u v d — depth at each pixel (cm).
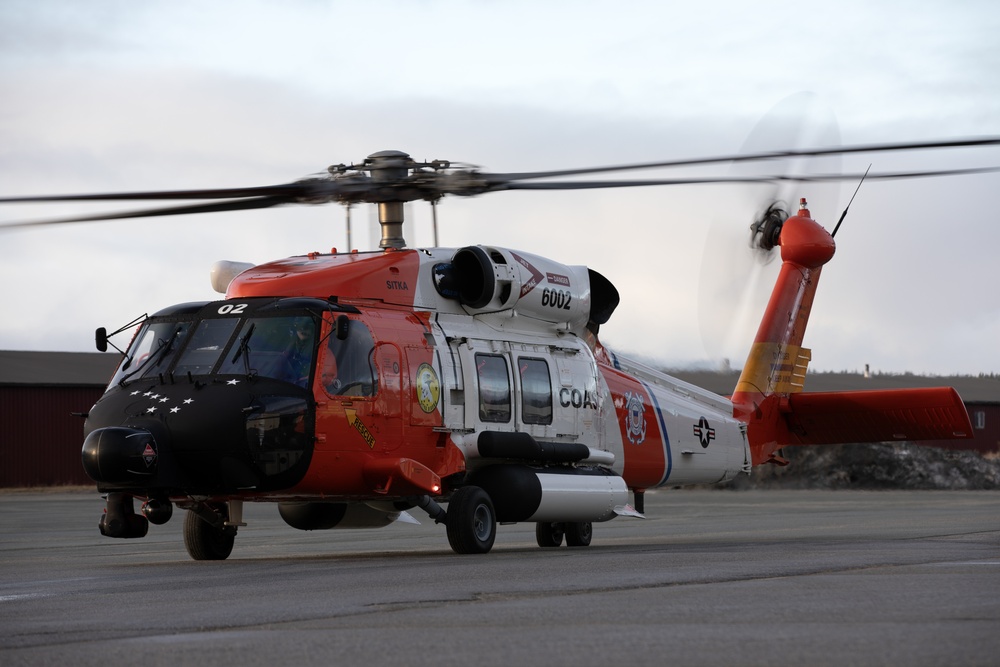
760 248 3581
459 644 1078
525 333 2850
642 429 3131
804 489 9044
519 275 2764
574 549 2630
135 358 2423
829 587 1515
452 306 2692
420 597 1472
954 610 1261
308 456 2308
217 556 2464
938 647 1014
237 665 990
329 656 1026
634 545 2759
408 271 2606
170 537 3484
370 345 2438
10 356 10006
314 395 2322
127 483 2198
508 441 2606
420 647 1065
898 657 969
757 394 3547
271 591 1603
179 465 2258
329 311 2394
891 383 12275
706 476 3369
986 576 1656
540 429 2792
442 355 2589
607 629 1158
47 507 6066
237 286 2527
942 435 3356
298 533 3641
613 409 3047
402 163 2397
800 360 3656
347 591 1573
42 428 9094
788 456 9362
